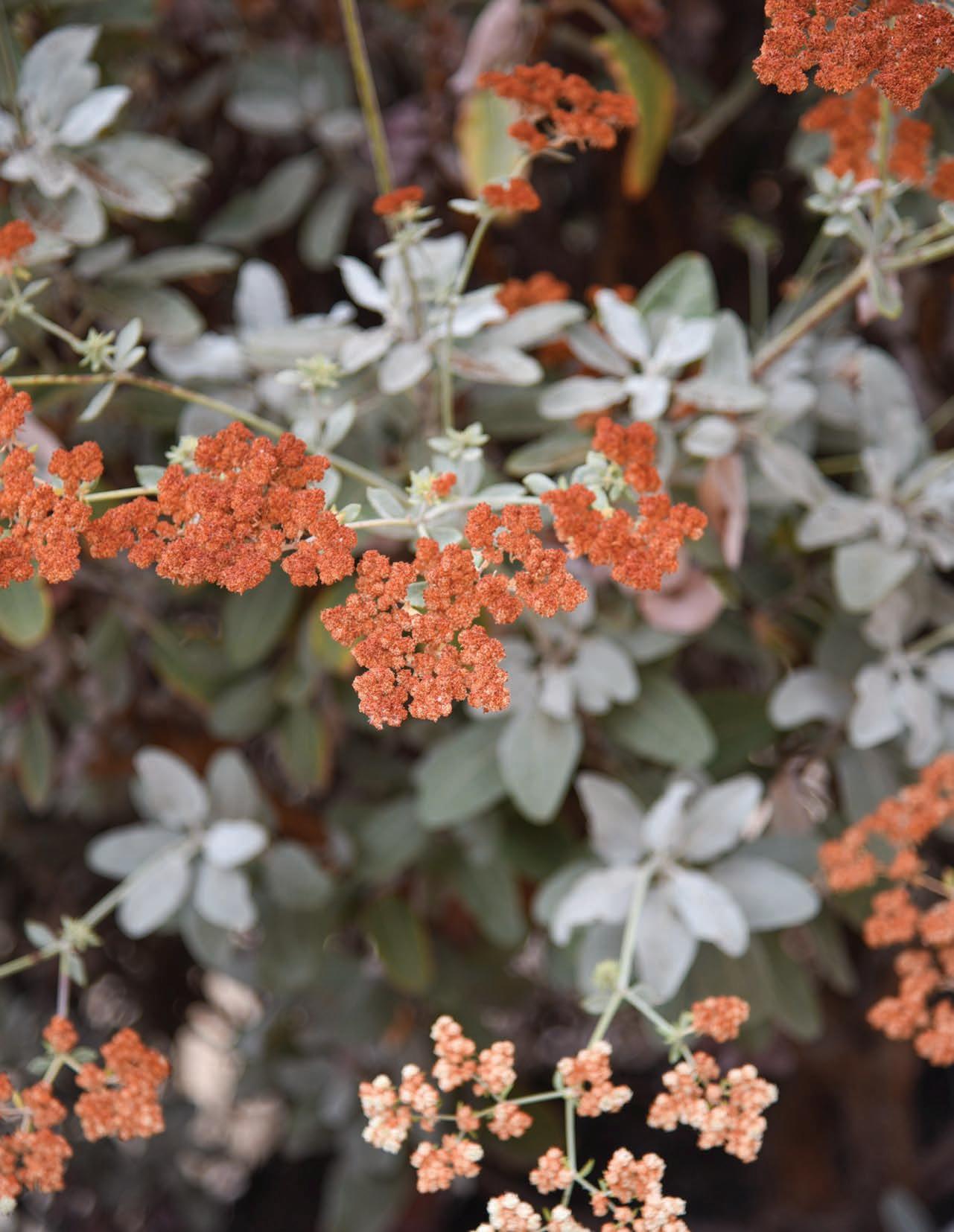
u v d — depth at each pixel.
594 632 1.00
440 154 1.08
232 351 0.99
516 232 1.16
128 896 0.99
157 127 1.13
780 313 1.06
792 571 1.06
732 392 0.95
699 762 0.99
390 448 1.01
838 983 1.06
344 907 1.10
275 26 1.13
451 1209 1.27
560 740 0.99
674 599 0.99
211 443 0.84
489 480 0.98
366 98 0.94
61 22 1.04
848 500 0.98
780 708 1.01
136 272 0.99
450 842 1.08
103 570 1.07
